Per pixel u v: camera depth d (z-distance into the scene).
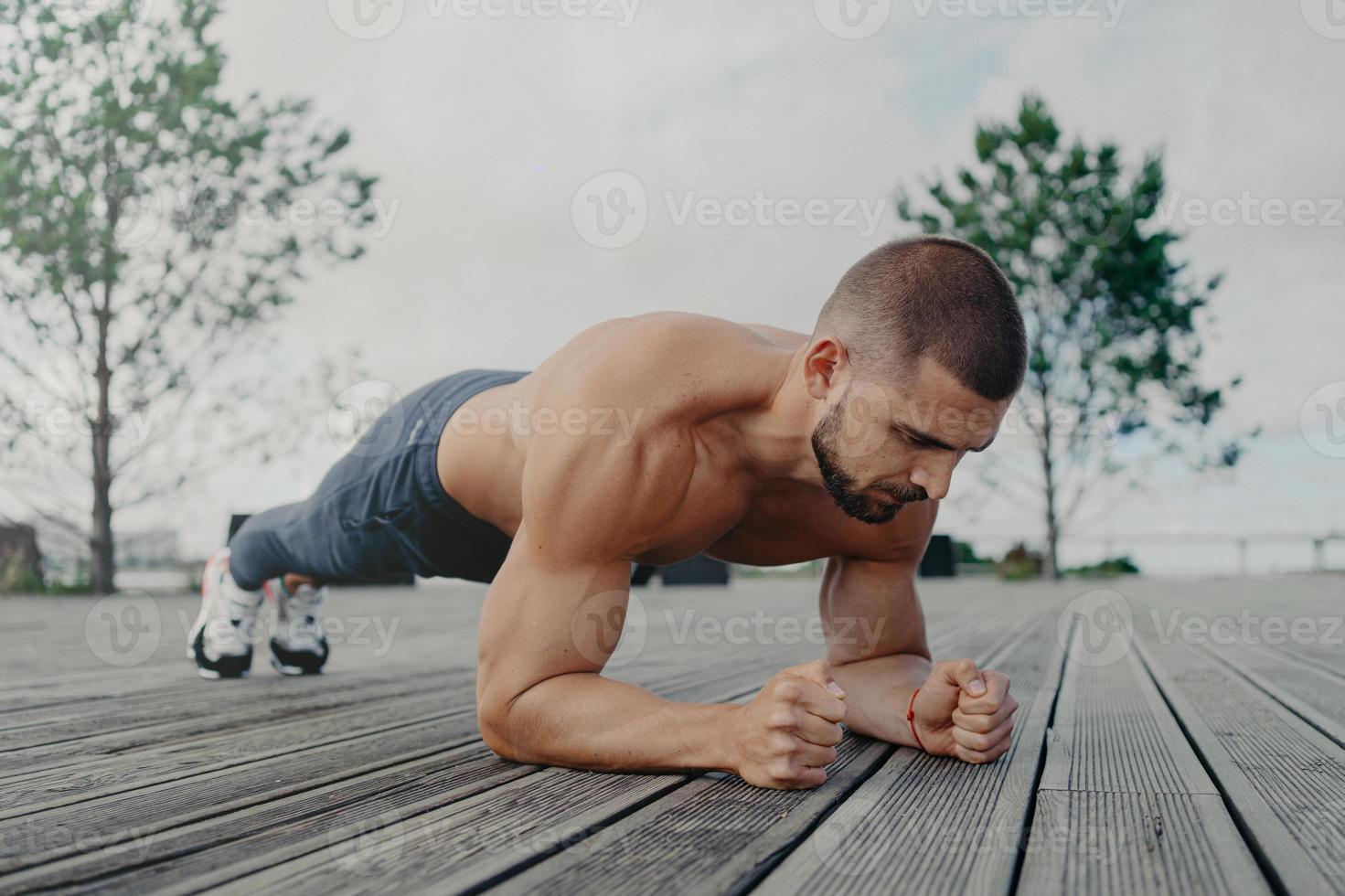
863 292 1.20
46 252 7.77
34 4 7.65
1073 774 1.28
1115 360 11.52
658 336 1.34
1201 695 2.03
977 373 1.13
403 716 1.88
